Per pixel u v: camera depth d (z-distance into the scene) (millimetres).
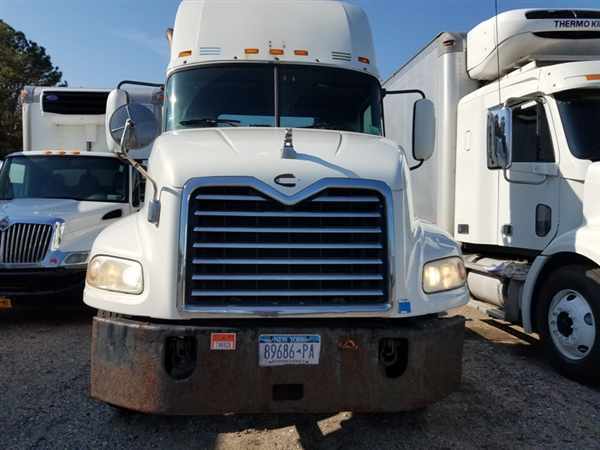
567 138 5215
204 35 4977
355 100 4961
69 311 7336
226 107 4750
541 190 5527
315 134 4129
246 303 3121
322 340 3105
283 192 3176
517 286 5777
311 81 4906
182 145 3627
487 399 4348
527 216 5723
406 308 3207
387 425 3852
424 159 5043
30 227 6332
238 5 5145
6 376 4766
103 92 8539
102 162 7930
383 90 5258
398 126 8500
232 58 4887
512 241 5953
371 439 3635
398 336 3180
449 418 3980
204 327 3074
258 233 3150
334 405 3125
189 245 3107
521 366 5191
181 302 3082
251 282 3133
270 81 4848
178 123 4715
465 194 6812
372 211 3266
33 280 6266
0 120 37094
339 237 3209
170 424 3836
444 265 3439
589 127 5152
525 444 3602
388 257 3217
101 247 3463
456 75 6949
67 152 8016
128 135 4016
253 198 3166
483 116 6445
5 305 6297
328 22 5160
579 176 5062
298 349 3090
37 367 5004
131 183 7754
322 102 4871
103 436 3652
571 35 5887
